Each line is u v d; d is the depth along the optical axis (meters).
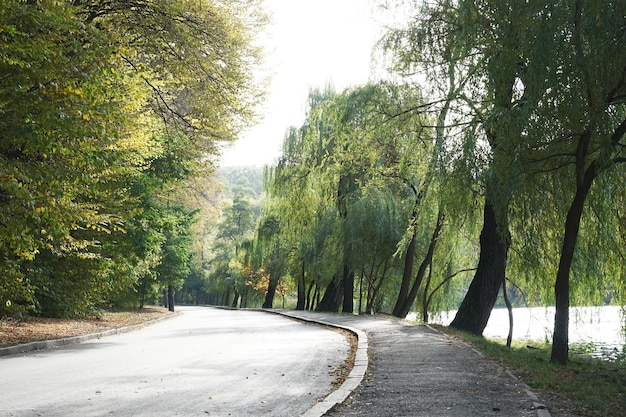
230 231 106.62
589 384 10.62
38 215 12.84
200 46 21.83
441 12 19.80
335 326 26.44
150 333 25.41
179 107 28.00
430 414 7.46
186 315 53.50
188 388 9.77
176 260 47.41
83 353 15.91
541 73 13.34
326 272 40.19
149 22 20.78
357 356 13.55
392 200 32.19
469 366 11.76
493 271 21.05
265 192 41.38
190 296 132.88
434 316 31.28
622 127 14.06
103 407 8.18
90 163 13.27
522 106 14.74
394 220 32.25
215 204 60.53
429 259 31.09
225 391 9.49
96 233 26.27
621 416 7.62
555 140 14.26
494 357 13.27
